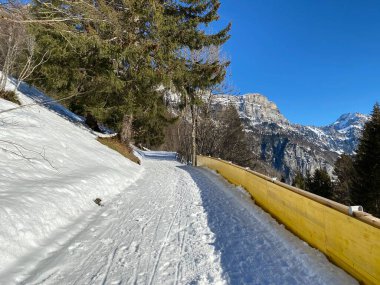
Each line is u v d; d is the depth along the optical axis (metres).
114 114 17.17
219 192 10.04
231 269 4.32
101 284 3.94
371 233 3.48
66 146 10.64
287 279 3.97
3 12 4.15
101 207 7.69
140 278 4.08
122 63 15.11
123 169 12.80
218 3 16.09
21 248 4.55
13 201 5.22
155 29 13.39
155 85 15.26
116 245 5.25
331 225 4.37
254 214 7.11
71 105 21.62
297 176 50.38
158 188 10.76
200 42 15.84
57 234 5.48
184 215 7.14
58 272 4.26
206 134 27.56
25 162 7.44
